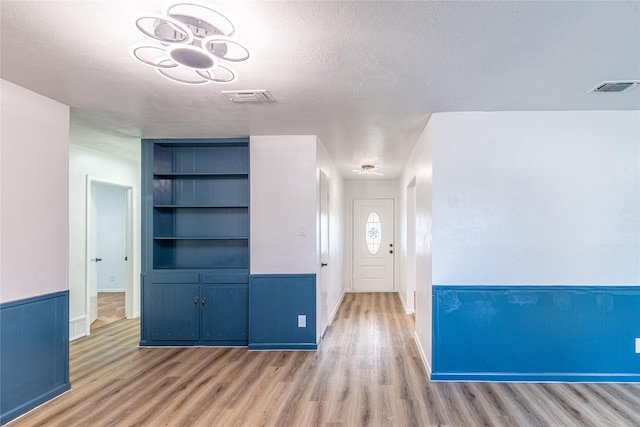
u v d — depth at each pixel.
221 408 2.63
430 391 2.88
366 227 7.50
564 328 3.03
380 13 1.61
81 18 1.64
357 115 3.13
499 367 3.05
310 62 2.10
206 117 3.19
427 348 3.34
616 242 3.01
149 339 4.04
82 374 3.26
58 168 2.80
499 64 2.14
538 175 3.05
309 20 1.66
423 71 2.23
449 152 3.09
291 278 3.88
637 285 3.00
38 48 1.93
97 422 2.45
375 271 7.48
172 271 4.05
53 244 2.77
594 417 2.48
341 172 6.42
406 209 5.69
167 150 4.30
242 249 4.28
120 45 1.90
